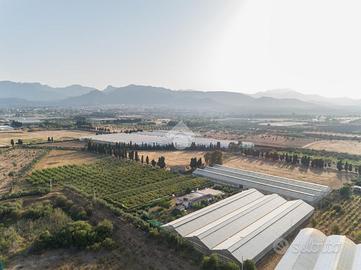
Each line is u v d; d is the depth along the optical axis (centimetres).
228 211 7069
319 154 15900
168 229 6025
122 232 6100
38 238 5712
